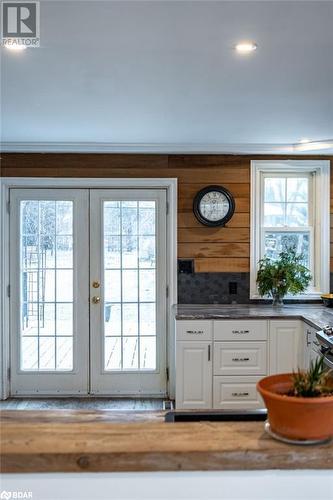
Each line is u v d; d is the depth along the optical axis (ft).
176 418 3.94
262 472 2.97
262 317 11.44
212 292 13.20
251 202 13.14
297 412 2.91
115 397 13.26
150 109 8.99
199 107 8.87
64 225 13.25
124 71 6.89
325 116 9.59
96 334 13.32
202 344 11.49
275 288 12.66
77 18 5.11
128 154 13.01
